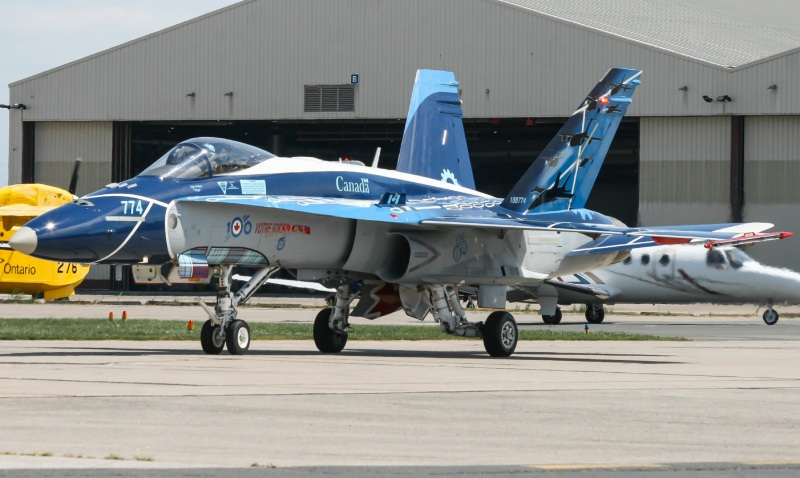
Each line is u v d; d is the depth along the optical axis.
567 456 27.59
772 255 148.75
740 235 57.84
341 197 58.16
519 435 30.67
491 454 27.67
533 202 63.75
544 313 101.62
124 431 29.84
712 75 147.12
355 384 41.94
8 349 57.12
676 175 150.75
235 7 163.12
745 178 148.75
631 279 105.88
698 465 26.62
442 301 60.56
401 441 29.27
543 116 152.38
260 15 162.12
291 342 69.31
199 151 54.03
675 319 121.62
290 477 24.12
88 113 168.50
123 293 167.50
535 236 63.34
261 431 30.33
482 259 60.81
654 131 151.62
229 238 53.50
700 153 149.88
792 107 144.25
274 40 161.62
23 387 38.84
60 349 57.69
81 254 49.50
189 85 164.75
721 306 149.75
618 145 192.12
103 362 49.22
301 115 161.00
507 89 153.75
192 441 28.55
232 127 183.25
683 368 53.06
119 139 169.38
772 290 106.50
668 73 148.75
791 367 54.31
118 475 23.94
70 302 133.25
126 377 42.62
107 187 51.56
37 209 111.50
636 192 198.75
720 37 177.38
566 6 176.12
